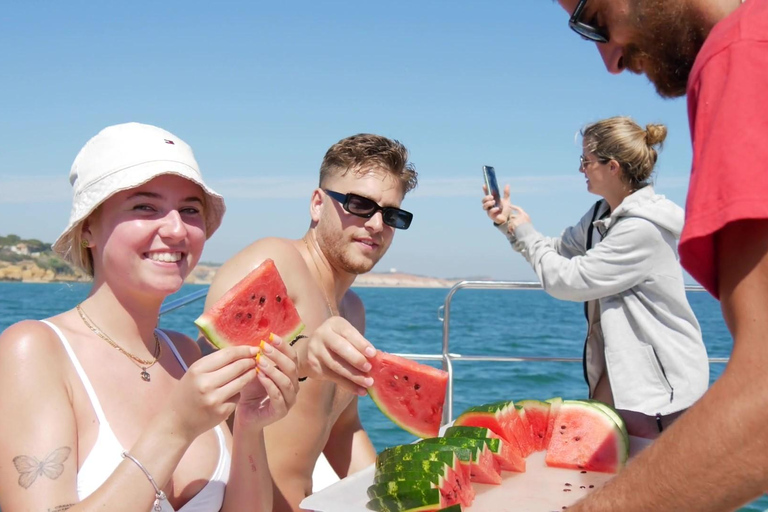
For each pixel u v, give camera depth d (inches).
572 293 173.9
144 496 75.9
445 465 88.5
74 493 78.6
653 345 165.9
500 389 580.4
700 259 60.3
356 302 149.4
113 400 87.5
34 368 81.5
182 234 89.2
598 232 185.5
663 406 161.8
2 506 77.9
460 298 3169.3
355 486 95.3
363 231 126.6
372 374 101.4
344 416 139.2
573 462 108.0
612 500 61.4
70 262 96.7
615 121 177.5
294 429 118.3
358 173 125.3
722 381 56.8
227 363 78.8
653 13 64.7
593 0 68.9
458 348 995.9
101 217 89.5
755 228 55.6
